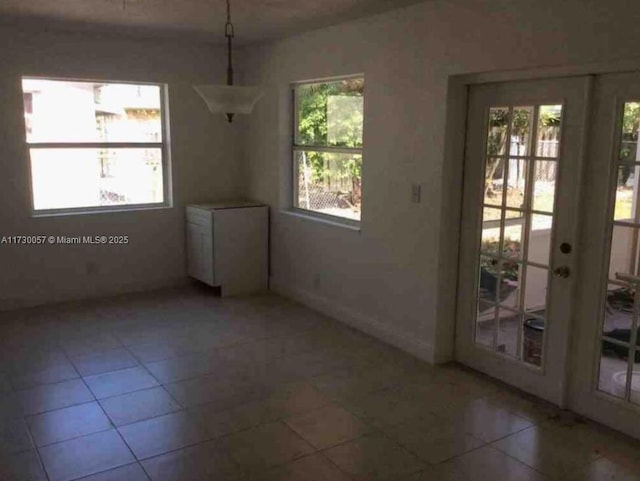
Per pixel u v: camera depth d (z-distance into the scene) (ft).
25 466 8.95
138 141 18.29
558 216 10.68
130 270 18.54
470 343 12.88
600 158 9.93
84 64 16.70
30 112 16.49
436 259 12.71
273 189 18.44
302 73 16.43
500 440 9.89
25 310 16.66
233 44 18.21
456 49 11.74
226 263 18.15
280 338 14.69
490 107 11.76
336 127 16.03
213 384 11.97
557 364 11.03
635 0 8.86
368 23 13.92
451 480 8.76
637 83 9.28
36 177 16.85
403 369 12.82
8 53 15.66
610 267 10.03
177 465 9.04
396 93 13.33
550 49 10.09
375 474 8.88
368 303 14.96
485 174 12.06
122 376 12.30
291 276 18.08
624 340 9.96
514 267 11.68
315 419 10.56
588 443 9.80
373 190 14.35
